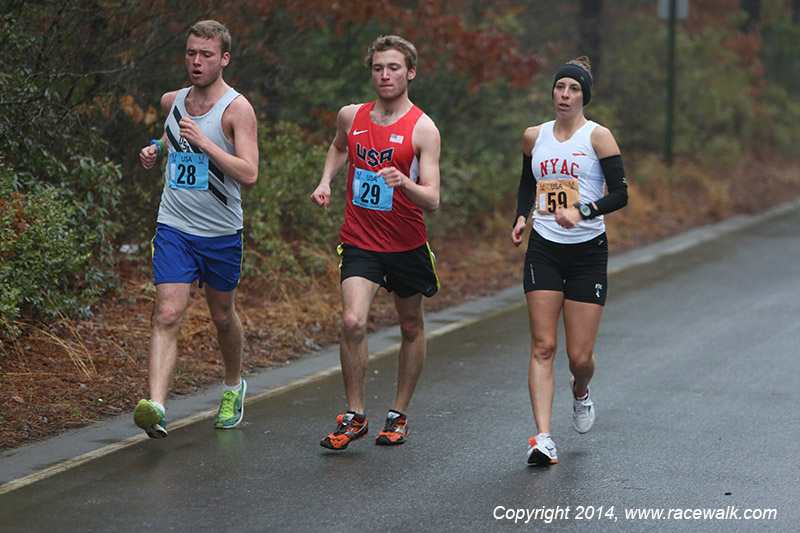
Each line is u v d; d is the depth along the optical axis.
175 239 20.12
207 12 35.97
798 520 16.69
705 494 17.88
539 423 19.41
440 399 24.41
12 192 25.77
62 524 15.95
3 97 27.98
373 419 22.59
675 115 77.62
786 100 107.56
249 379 25.95
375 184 19.67
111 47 33.31
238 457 19.56
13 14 29.72
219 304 20.95
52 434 20.56
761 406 23.86
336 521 16.33
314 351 29.28
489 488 18.08
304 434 21.28
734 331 32.53
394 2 46.53
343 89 49.16
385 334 31.84
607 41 81.12
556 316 19.80
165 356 19.70
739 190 77.38
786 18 118.56
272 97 43.53
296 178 36.62
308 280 34.16
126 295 30.33
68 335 26.38
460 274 42.44
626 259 49.19
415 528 16.11
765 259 48.72
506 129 56.16
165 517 16.33
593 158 19.53
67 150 30.02
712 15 101.81
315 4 41.09
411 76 19.67
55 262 26.06
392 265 20.02
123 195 32.59
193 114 20.03
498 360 28.70
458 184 48.44
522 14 69.38
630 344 30.70
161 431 19.08
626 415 23.08
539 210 19.81
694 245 53.97
